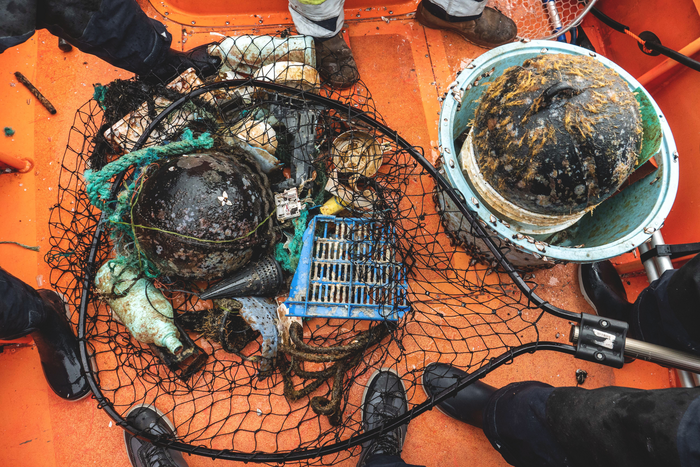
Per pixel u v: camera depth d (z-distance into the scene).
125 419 1.18
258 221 1.15
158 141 1.26
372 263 1.21
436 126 1.48
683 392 0.80
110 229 1.20
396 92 1.50
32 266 1.34
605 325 0.95
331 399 1.19
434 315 1.32
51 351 1.23
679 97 1.35
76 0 1.07
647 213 1.11
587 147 0.93
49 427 1.24
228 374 1.27
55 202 1.38
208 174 1.10
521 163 0.97
